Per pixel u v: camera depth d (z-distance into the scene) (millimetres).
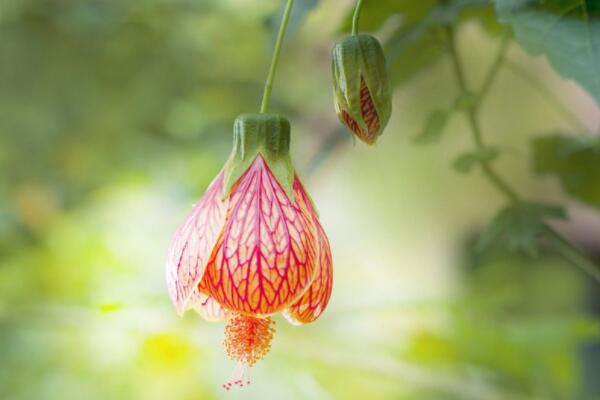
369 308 601
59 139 1091
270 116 451
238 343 445
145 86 1053
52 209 1062
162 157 978
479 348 592
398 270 1080
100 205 893
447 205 1067
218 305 455
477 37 724
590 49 411
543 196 890
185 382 638
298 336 614
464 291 827
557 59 412
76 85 1064
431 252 1108
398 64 492
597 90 408
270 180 445
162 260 781
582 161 510
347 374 605
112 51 1036
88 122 1083
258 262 428
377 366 594
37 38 1044
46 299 822
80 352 720
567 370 592
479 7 483
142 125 1061
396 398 649
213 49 1026
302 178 535
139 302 610
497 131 933
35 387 751
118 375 679
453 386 591
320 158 532
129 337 670
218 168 913
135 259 771
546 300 1034
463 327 589
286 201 442
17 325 791
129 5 975
